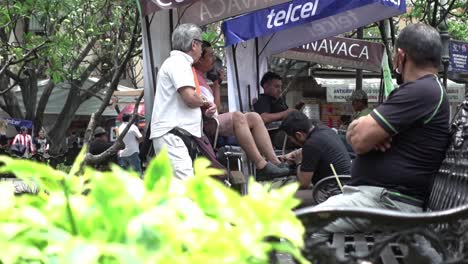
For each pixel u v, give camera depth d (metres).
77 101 20.19
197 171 1.37
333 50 11.57
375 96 21.11
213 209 1.33
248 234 1.23
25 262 1.20
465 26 18.52
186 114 5.92
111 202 1.20
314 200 5.43
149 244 1.14
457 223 2.30
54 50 10.69
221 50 14.80
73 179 1.37
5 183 1.41
